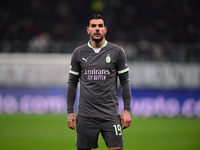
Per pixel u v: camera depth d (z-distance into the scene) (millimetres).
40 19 67562
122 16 69000
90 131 14273
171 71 52531
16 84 52156
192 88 52156
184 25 67312
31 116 47844
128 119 14336
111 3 70500
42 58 53938
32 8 68625
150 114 51812
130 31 67125
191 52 52969
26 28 65875
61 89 52531
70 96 15008
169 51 53688
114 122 14203
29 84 52406
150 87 52406
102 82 14227
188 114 51688
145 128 37750
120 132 14242
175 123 42719
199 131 35562
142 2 70250
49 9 68938
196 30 66438
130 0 70500
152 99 52094
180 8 69375
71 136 31438
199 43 61281
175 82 52500
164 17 68688
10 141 28438
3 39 64750
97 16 14422
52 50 55562
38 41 62375
